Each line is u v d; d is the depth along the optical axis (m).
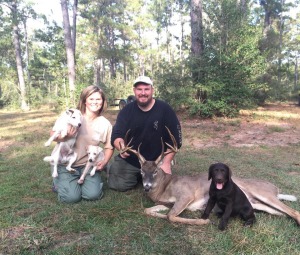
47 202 4.81
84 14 35.84
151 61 46.91
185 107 16.58
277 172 6.44
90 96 4.94
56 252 3.42
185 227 3.99
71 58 20.64
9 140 10.67
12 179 5.94
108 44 38.69
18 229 3.96
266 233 3.71
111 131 5.21
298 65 49.16
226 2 15.09
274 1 31.17
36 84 44.88
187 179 4.60
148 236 3.76
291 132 11.74
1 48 40.59
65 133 4.64
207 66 14.82
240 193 3.99
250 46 14.98
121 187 5.27
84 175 4.75
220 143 9.78
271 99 24.89
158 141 5.18
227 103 15.15
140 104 4.94
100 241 3.64
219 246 3.50
